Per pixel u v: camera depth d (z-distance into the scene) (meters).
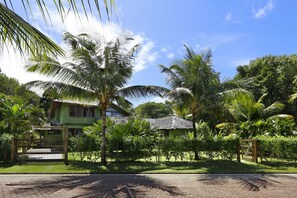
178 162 15.60
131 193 8.56
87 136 16.05
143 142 16.05
